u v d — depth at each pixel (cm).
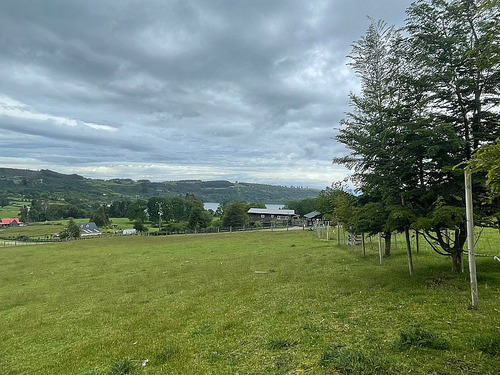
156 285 1440
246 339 645
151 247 3481
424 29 1081
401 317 688
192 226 6975
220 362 545
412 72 1160
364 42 1673
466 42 984
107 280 1680
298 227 6281
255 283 1259
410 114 1067
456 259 1091
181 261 2233
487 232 2200
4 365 654
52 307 1180
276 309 852
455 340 538
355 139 1524
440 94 1028
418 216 957
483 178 882
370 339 577
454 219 902
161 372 526
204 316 859
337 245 2572
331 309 801
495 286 884
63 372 575
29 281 1847
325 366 482
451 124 1011
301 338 615
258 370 499
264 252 2464
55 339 807
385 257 1670
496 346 496
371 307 784
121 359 592
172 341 675
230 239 4006
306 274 1378
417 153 999
